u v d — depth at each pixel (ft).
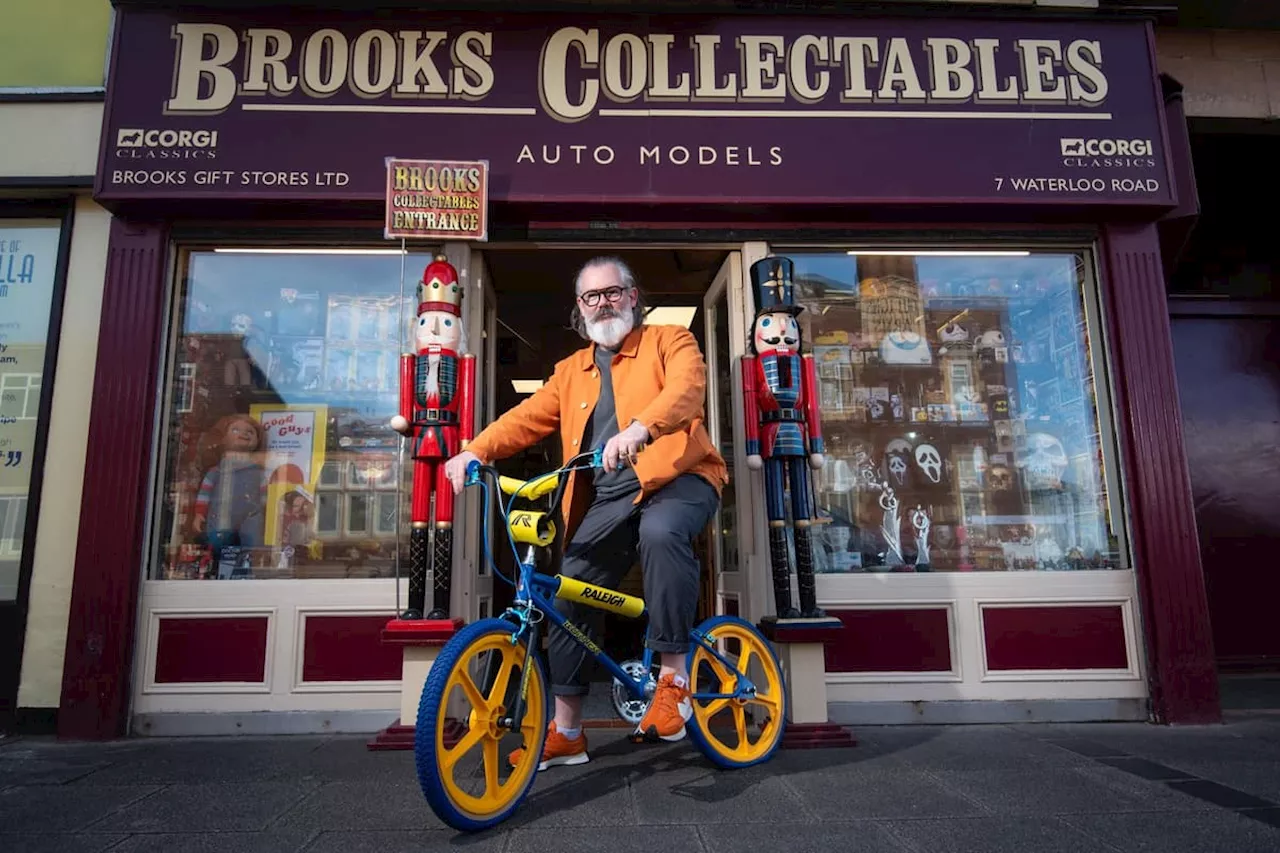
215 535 11.71
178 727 10.81
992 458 12.67
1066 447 12.60
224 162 11.48
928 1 12.53
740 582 12.31
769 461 10.80
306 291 12.48
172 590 11.16
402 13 12.09
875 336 12.90
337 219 11.94
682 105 12.09
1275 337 16.57
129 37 11.78
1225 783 8.34
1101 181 12.19
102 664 10.66
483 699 7.00
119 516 10.98
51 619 11.10
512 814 7.12
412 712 10.00
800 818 7.16
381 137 11.73
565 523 8.25
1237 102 14.60
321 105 11.75
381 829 6.91
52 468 11.46
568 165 11.82
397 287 12.53
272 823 7.09
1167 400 12.03
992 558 12.34
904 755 9.48
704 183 11.87
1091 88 12.48
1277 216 16.74
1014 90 12.41
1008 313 13.07
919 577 11.89
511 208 11.75
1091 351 12.66
